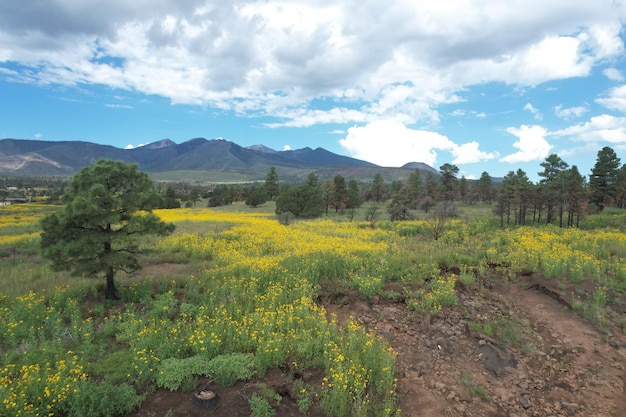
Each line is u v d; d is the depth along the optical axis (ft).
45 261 55.31
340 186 215.10
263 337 27.86
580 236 73.67
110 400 20.47
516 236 77.20
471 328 32.17
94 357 25.89
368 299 39.14
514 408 23.73
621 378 26.32
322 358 26.11
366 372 25.07
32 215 159.94
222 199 286.46
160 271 49.70
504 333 31.65
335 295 39.75
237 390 22.39
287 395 22.91
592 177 154.30
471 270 45.85
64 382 21.06
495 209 128.57
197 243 68.85
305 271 44.01
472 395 24.70
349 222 130.21
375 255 53.93
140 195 38.14
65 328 29.86
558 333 32.35
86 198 34.01
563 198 107.34
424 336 31.99
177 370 23.30
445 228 93.40
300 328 30.68
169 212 176.24
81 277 42.88
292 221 138.41
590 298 37.29
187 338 27.63
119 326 29.96
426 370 27.32
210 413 20.51
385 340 30.96
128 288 39.24
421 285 42.11
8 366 23.52
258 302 35.94
